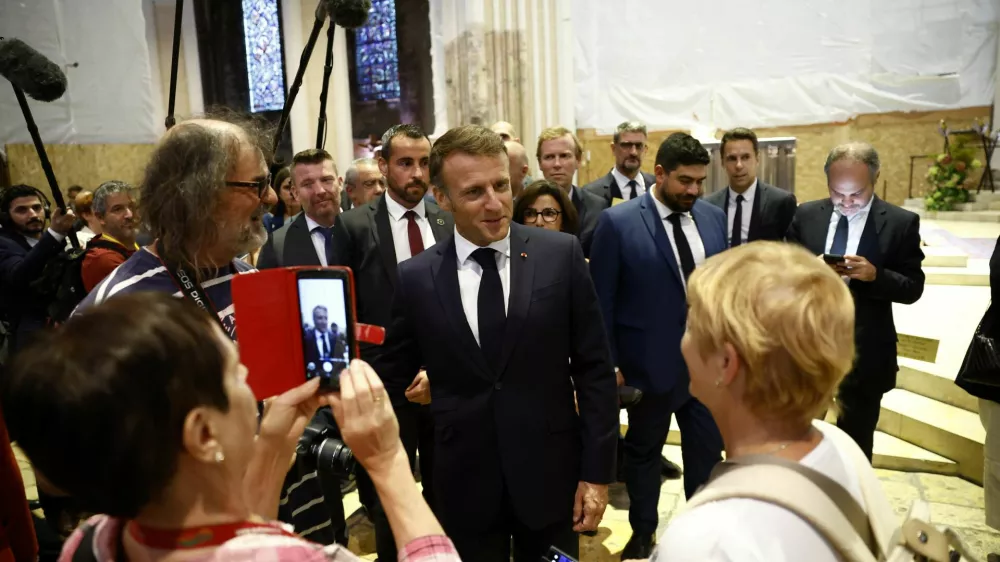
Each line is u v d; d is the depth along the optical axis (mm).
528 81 8508
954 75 8094
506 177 1738
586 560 2822
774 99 8672
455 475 1781
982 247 6648
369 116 9891
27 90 1623
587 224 3928
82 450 614
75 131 8789
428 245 2863
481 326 1749
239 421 710
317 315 958
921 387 4020
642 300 2670
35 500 3258
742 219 4000
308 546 678
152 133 9609
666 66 8945
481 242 1771
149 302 685
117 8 9117
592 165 9320
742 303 847
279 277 962
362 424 875
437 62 9344
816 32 8445
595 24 9133
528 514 1733
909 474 3514
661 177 2637
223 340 722
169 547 665
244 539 666
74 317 679
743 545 739
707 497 817
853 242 2848
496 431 1739
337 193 3354
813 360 809
